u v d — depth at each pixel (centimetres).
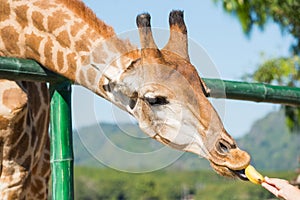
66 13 485
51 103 467
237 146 440
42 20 486
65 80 474
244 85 529
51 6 488
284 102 552
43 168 590
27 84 524
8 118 498
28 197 551
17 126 506
